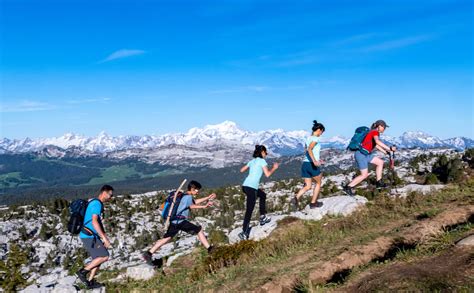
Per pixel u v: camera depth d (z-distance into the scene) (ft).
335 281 29.50
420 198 47.52
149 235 362.53
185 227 46.06
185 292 36.17
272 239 45.98
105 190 41.63
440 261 26.07
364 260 32.35
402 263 27.66
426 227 33.73
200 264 45.27
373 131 47.24
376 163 47.78
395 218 42.32
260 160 47.78
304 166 49.70
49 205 535.19
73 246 390.83
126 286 44.78
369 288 24.67
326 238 40.40
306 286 28.94
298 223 49.06
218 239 57.26
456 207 39.83
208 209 416.26
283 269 33.63
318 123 47.24
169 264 51.13
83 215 40.81
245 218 48.80
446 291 21.95
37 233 426.10
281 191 420.36
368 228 40.78
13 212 492.13
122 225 435.94
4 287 46.24
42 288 43.16
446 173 175.11
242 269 36.99
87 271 41.29
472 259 24.82
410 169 330.34
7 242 382.22
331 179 389.80
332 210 50.39
